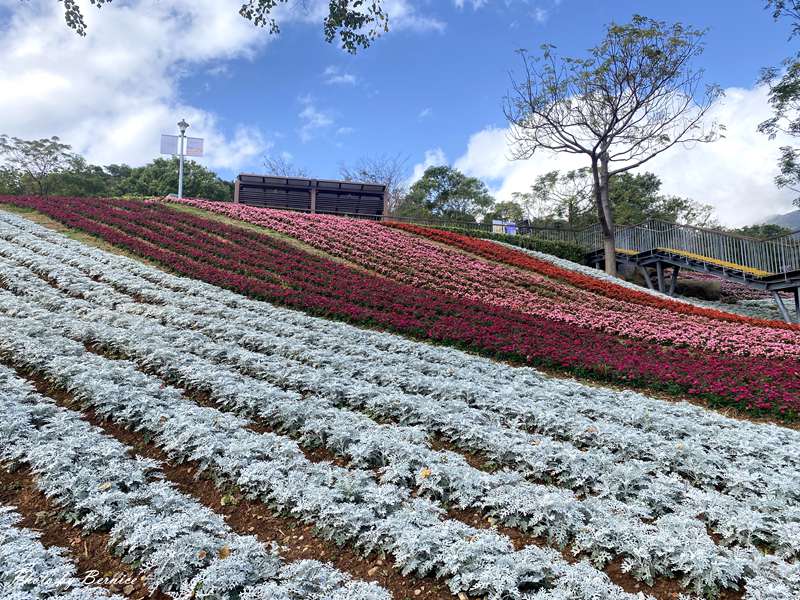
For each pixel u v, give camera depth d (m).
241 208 23.62
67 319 9.02
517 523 4.46
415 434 5.83
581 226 41.09
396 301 13.19
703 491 5.25
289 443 5.34
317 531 4.35
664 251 20.89
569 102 24.78
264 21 7.54
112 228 17.64
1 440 5.07
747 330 13.94
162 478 4.94
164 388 6.70
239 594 3.49
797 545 4.12
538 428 6.54
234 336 9.13
